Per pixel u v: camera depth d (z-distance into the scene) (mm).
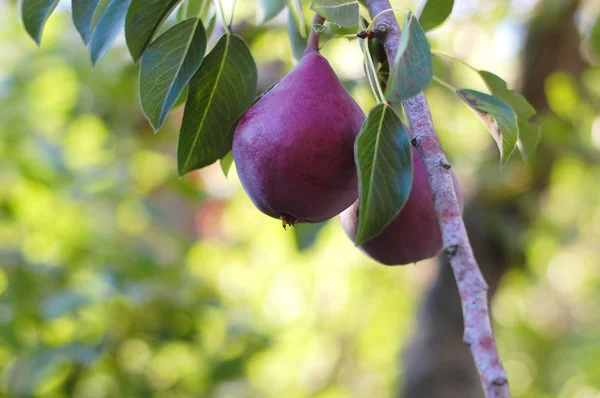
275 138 965
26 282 1732
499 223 1757
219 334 1747
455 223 911
